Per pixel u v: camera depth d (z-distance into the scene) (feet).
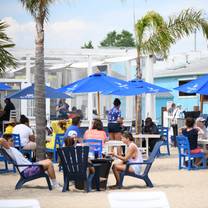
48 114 108.27
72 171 47.09
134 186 49.96
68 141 48.96
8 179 55.36
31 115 107.14
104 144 59.00
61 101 101.96
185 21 87.45
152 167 64.08
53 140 68.69
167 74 135.44
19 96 81.97
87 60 111.24
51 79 120.57
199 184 51.13
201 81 73.67
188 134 61.31
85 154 46.73
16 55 100.94
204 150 63.21
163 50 88.12
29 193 46.57
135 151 48.93
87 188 46.85
